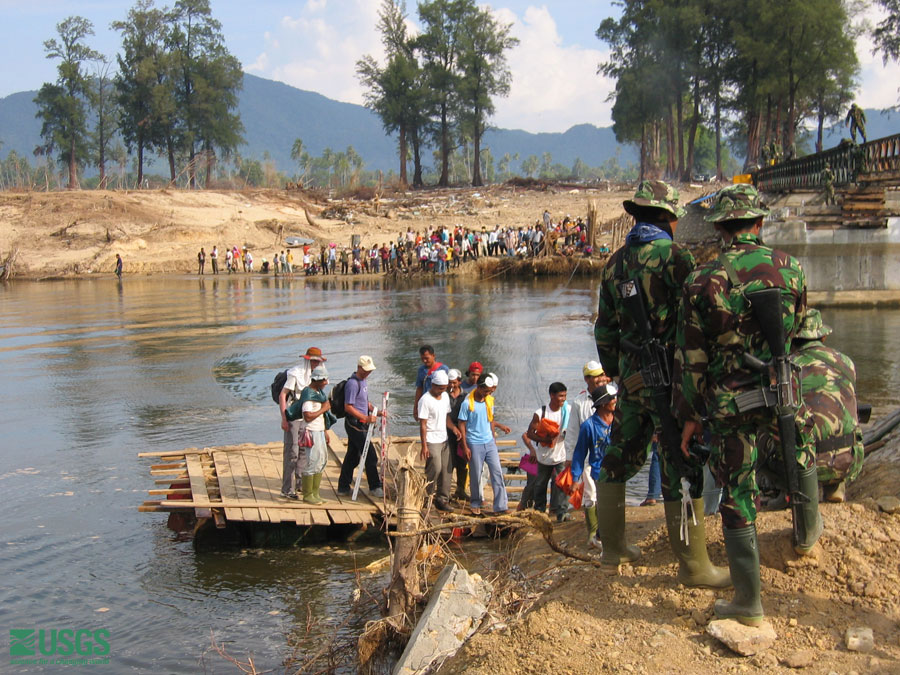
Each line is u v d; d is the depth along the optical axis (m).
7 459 12.52
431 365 9.98
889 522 4.79
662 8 76.00
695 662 3.92
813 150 105.19
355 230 64.25
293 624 6.74
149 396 17.05
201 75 106.31
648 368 4.42
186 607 7.18
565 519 8.20
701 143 138.62
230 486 9.56
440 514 8.70
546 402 15.27
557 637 4.28
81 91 106.25
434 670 4.66
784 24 68.25
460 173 162.12
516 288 39.75
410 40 104.62
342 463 10.10
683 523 4.38
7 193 69.25
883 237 25.53
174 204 69.81
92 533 9.24
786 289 4.00
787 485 4.39
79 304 37.72
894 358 17.31
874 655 3.79
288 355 21.81
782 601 4.27
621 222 46.31
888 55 60.84
